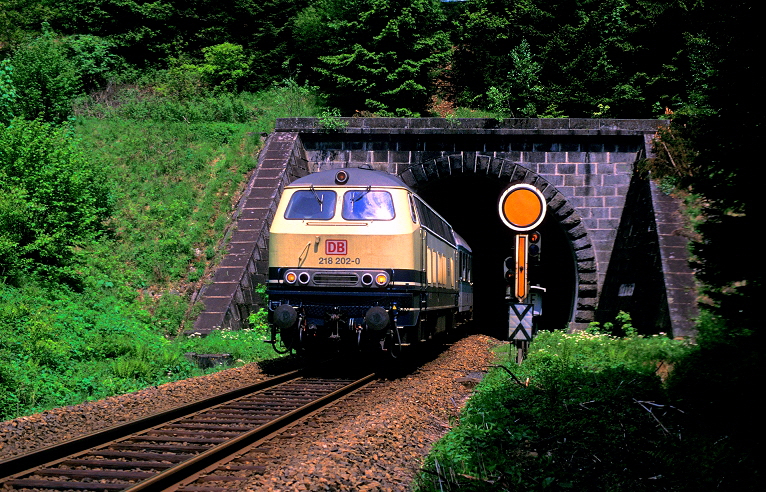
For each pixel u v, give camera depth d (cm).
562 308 2947
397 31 2831
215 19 3516
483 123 2288
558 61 2931
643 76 2748
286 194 1295
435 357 1652
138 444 691
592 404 840
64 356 1161
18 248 1495
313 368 1380
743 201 785
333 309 1221
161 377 1224
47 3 3347
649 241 1908
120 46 3350
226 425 816
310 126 2338
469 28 3272
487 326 3622
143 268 1847
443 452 664
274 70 3494
